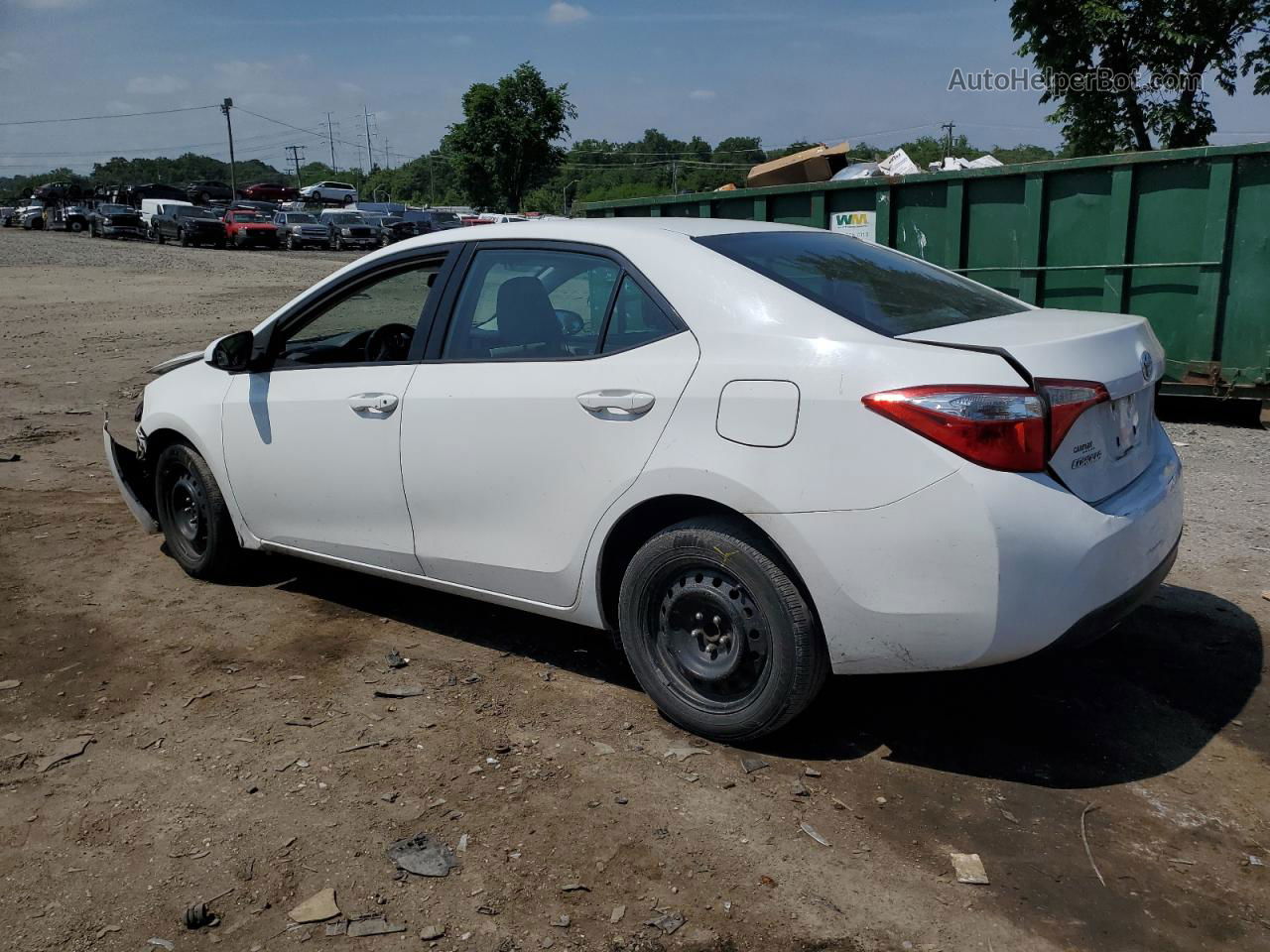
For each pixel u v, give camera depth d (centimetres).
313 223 4269
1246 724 370
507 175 5300
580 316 377
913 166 1236
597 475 358
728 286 346
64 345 1463
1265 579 505
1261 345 820
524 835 306
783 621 329
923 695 392
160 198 5403
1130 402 341
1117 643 436
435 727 371
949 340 317
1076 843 302
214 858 298
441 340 413
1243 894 280
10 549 571
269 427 465
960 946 262
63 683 409
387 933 267
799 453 316
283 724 374
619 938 265
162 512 536
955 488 296
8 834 311
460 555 408
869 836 305
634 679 409
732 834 306
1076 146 1566
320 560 471
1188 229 829
